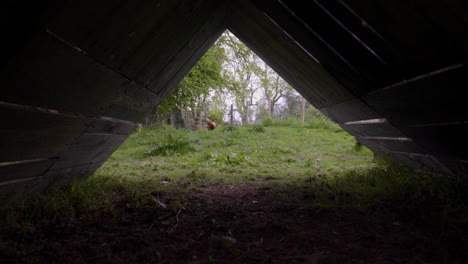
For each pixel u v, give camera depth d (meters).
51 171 3.37
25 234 2.33
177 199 3.86
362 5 2.32
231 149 11.09
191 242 2.33
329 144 12.30
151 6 2.56
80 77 2.46
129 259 2.04
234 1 4.07
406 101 2.91
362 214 2.99
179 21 3.34
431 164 3.96
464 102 2.28
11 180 2.76
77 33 2.03
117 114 3.79
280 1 3.12
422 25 2.01
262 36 4.55
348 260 1.95
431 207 2.92
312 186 4.53
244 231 2.59
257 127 18.17
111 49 2.54
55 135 2.84
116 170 6.78
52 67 2.08
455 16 1.74
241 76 18.05
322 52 3.40
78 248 2.21
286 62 4.84
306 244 2.24
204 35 4.72
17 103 2.07
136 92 3.80
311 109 31.66
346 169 6.64
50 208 2.96
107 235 2.48
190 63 5.27
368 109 3.84
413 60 2.40
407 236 2.36
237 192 4.48
